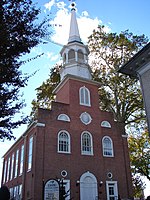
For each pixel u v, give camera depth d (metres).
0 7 6.09
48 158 20.61
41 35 6.83
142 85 13.62
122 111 27.62
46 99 30.56
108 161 23.42
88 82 26.27
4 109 7.03
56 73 30.97
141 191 34.53
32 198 19.06
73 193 20.25
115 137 25.17
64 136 22.41
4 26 5.94
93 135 23.91
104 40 29.20
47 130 21.69
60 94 26.55
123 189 22.73
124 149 24.97
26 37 6.48
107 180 22.44
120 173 23.44
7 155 36.56
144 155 30.42
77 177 21.12
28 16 6.50
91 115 24.80
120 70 14.62
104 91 28.97
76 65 26.67
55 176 20.19
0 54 6.16
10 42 6.12
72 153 21.91
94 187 21.52
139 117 27.78
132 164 30.22
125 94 27.72
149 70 13.34
